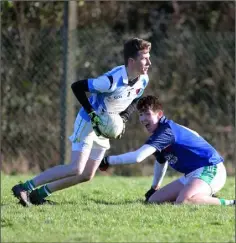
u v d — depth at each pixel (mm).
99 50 39125
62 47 36031
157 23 43125
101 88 21219
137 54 21219
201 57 39938
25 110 38000
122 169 39125
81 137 22266
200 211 20547
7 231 18188
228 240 17156
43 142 37844
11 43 37875
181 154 22781
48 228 18422
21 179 32781
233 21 44781
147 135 38000
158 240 17016
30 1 40344
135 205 21781
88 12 43281
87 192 26531
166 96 39906
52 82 37875
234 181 33750
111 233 17812
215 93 39844
